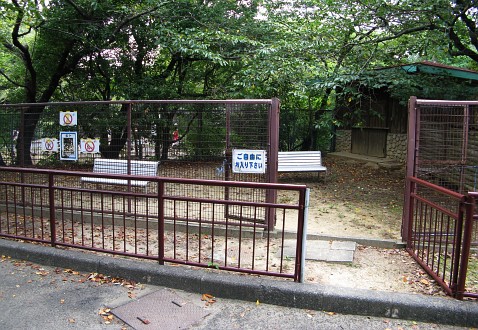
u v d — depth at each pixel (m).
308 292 3.51
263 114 5.43
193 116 5.83
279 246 5.14
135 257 4.27
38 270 4.31
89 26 10.47
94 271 4.22
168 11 10.49
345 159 13.73
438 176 5.50
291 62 9.02
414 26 8.73
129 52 12.08
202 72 13.08
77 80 12.33
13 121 6.99
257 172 5.38
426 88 8.60
